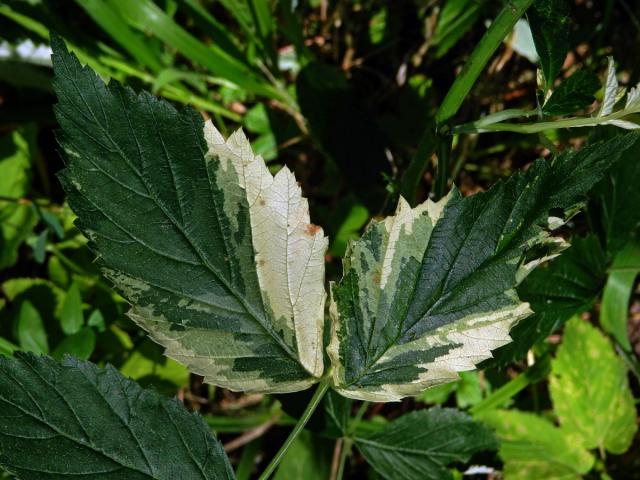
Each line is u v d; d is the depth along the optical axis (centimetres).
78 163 12
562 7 13
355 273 13
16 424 12
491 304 13
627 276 23
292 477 23
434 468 19
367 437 20
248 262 13
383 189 26
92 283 25
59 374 12
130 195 12
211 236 13
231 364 13
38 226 27
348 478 26
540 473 23
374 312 13
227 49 27
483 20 29
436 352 13
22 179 27
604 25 27
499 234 13
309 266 13
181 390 27
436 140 16
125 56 28
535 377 23
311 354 14
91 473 12
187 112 12
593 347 23
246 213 13
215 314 13
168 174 12
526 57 29
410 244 13
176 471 13
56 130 12
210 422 24
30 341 22
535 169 12
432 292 13
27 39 27
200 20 26
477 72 15
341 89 27
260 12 26
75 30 27
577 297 19
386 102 30
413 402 27
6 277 28
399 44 30
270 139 29
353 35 30
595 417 23
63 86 11
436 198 18
